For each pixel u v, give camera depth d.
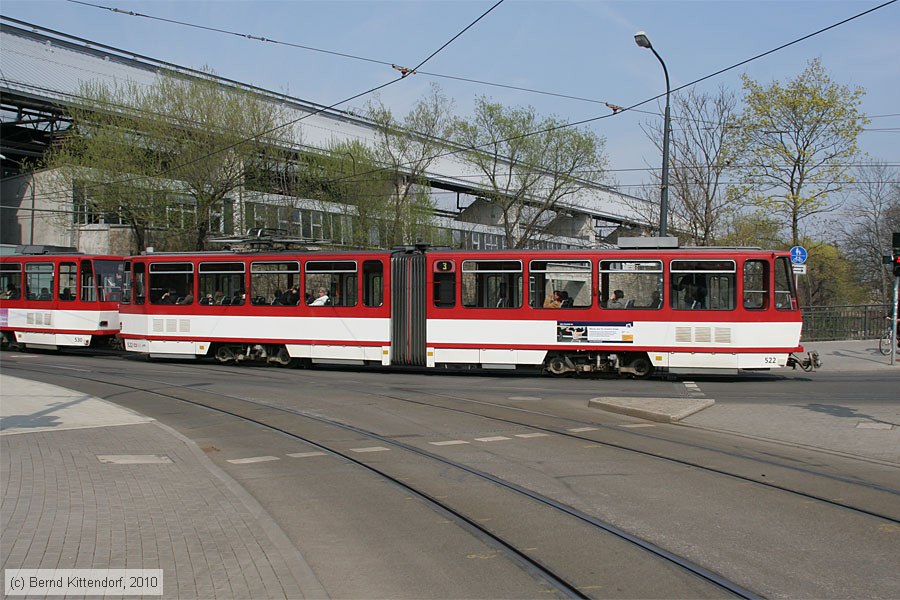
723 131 30.83
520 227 43.56
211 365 23.22
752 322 18.97
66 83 39.69
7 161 50.56
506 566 6.05
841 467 9.66
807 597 5.38
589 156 40.81
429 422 13.11
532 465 9.72
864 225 40.97
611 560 6.17
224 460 10.13
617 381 19.62
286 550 6.16
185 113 34.25
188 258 23.31
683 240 32.19
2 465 9.13
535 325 20.05
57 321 26.62
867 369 22.78
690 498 8.07
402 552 6.39
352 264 21.53
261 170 36.91
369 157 41.22
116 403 15.37
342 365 23.94
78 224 42.44
